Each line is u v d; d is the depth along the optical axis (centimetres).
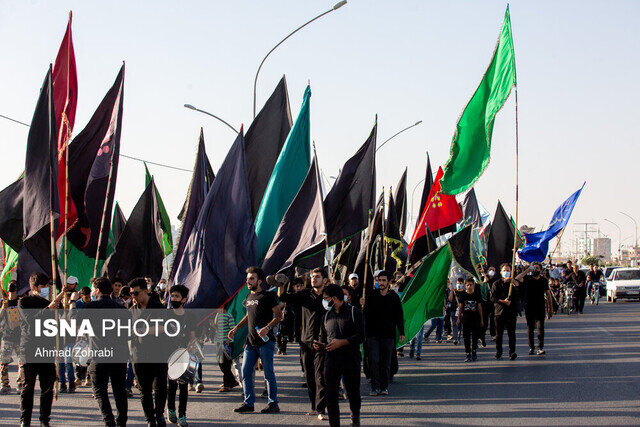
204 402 1067
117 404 818
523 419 882
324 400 919
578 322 2530
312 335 957
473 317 1495
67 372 1177
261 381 1286
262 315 977
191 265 1078
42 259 1023
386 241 1388
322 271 980
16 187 1186
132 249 1463
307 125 1411
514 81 1420
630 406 949
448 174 1486
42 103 998
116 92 1212
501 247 2041
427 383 1206
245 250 1105
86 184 1224
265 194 1377
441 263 1427
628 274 4272
